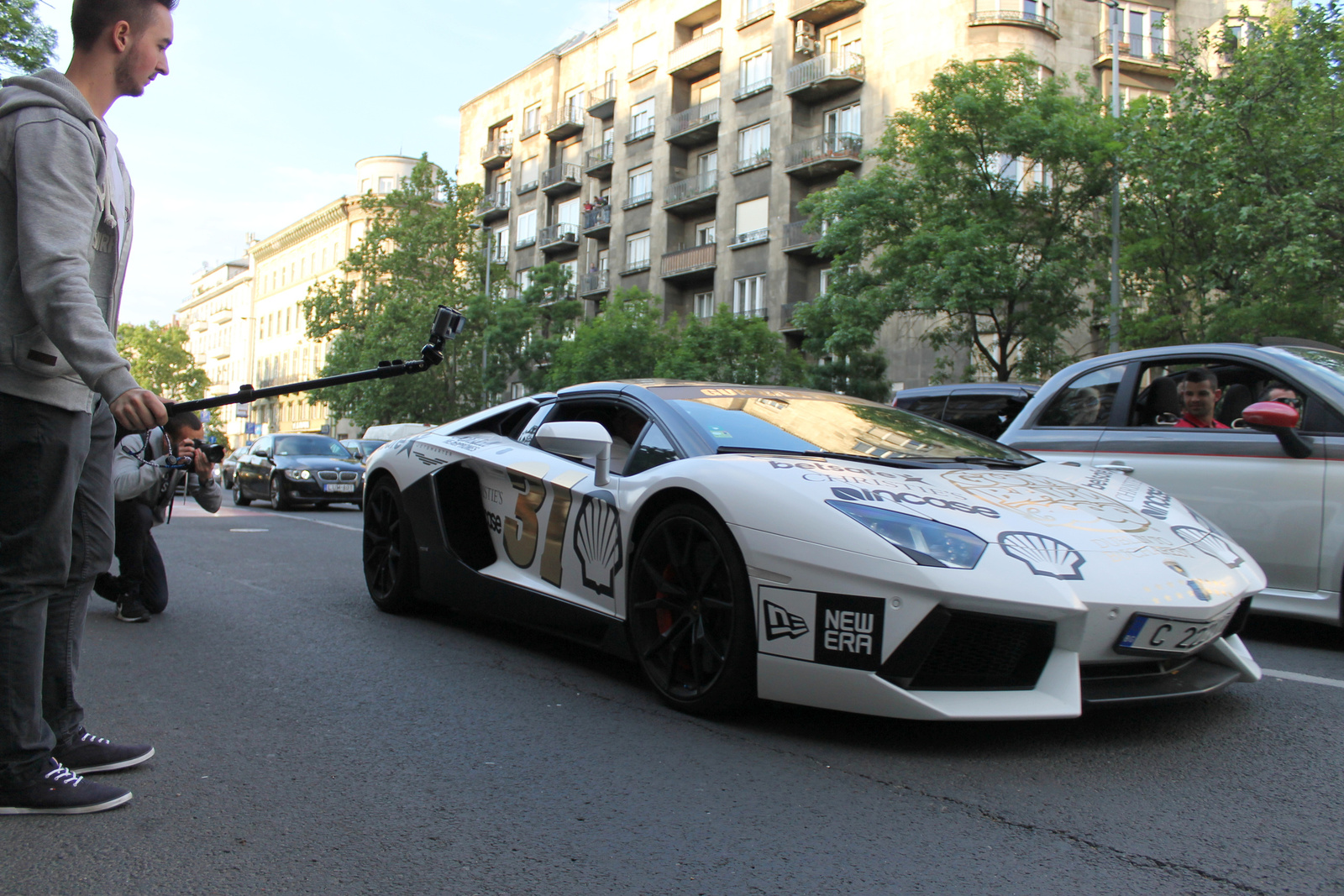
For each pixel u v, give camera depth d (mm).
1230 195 13117
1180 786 2541
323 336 43906
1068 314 18859
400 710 3307
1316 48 12688
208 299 88500
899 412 4254
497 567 4379
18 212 2156
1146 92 26766
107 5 2297
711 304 34094
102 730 3076
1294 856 2119
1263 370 4707
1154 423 5070
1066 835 2236
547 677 3777
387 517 5184
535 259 43906
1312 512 4301
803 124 30766
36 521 2275
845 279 20531
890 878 2020
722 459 3254
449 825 2309
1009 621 2660
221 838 2229
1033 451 5395
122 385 2104
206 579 6512
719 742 2932
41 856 2123
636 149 37344
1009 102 18562
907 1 27688
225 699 3463
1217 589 2902
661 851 2160
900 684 2693
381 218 43031
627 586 3525
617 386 4176
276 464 16078
